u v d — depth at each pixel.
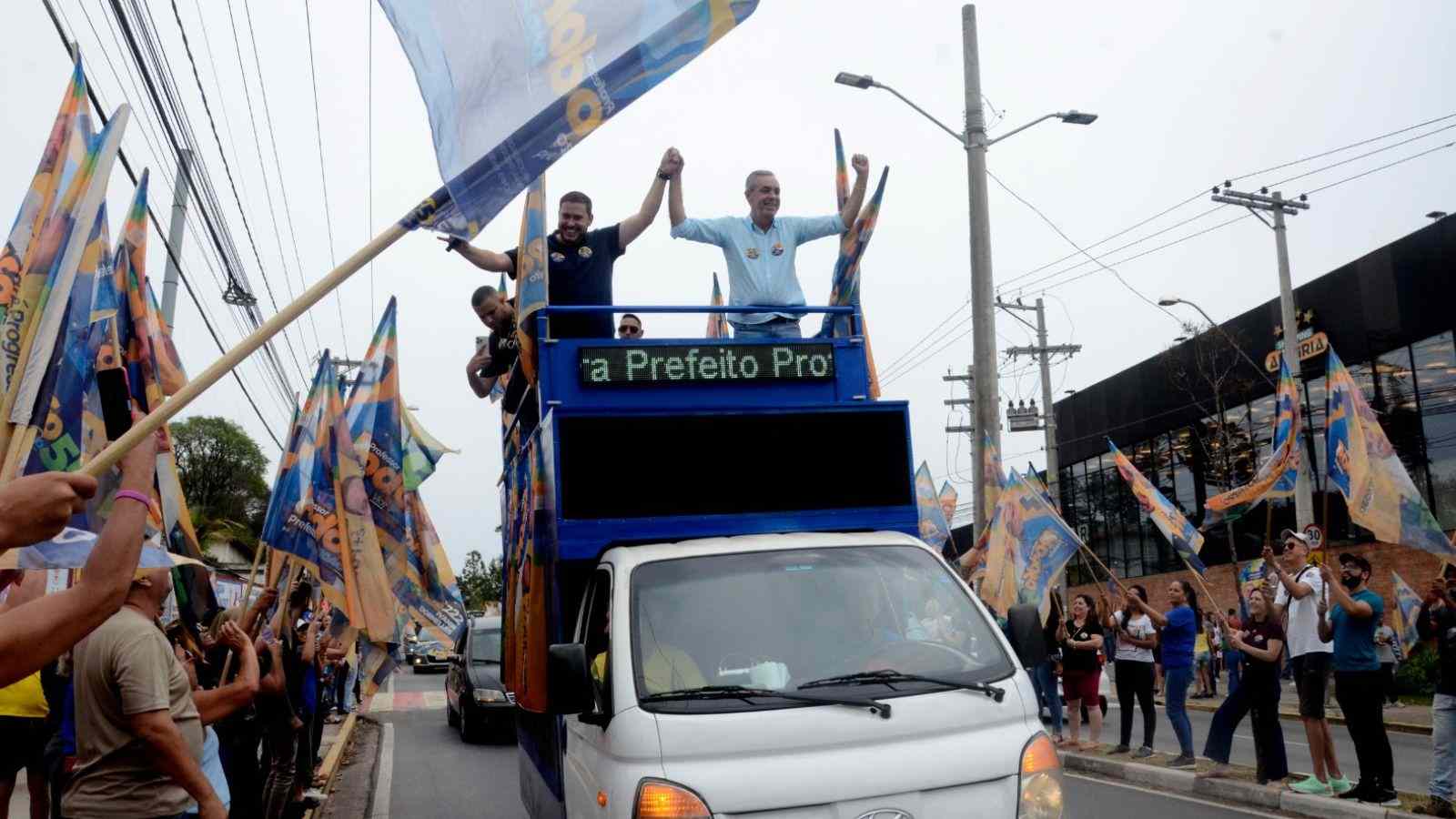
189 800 4.44
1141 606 11.31
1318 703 8.90
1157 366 33.06
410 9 4.18
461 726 16.17
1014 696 4.48
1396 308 24.12
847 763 4.08
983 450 13.91
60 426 3.70
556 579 5.20
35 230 3.46
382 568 7.03
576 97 3.96
